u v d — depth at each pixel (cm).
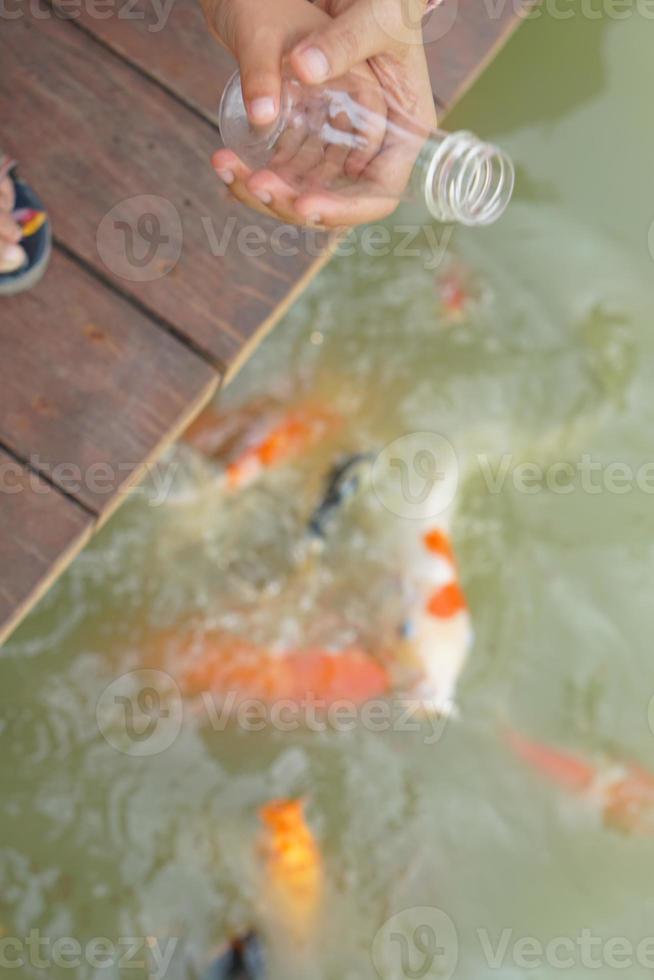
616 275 262
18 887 211
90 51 173
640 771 232
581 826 227
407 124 126
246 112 125
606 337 259
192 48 176
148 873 214
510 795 228
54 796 217
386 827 222
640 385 257
